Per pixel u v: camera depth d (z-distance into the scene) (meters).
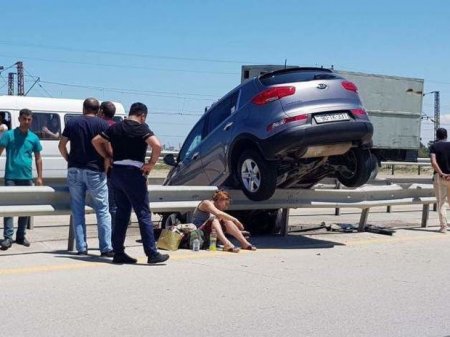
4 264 7.89
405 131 25.47
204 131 10.84
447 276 7.96
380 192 11.93
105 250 8.50
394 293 6.99
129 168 7.90
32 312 5.86
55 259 8.28
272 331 5.51
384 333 5.57
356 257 9.12
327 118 9.08
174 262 8.30
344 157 10.11
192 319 5.78
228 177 10.12
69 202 8.88
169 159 11.62
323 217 14.90
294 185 10.78
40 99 16.97
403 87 25.25
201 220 9.52
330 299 6.64
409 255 9.43
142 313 5.91
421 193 12.67
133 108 8.01
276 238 10.86
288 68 9.59
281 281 7.37
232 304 6.31
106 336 5.25
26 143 9.27
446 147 12.10
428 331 5.67
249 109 9.58
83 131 8.32
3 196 8.32
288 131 8.91
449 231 12.40
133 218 13.69
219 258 8.68
